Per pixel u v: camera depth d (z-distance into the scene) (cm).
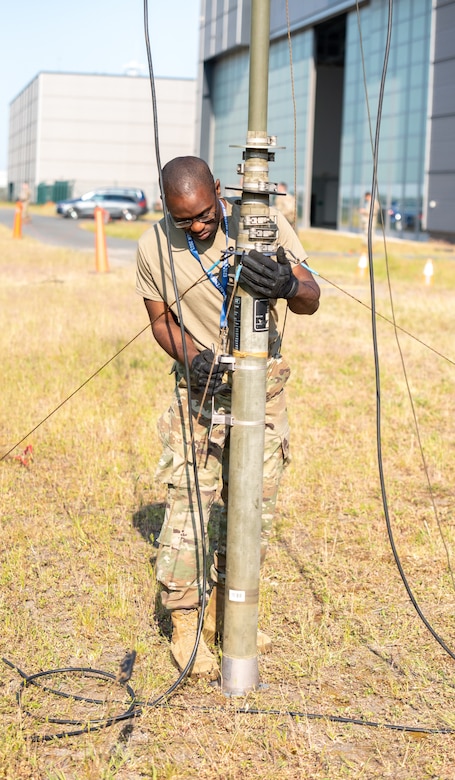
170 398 845
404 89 3884
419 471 656
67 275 1953
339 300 1645
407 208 3884
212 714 345
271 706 352
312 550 510
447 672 383
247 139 319
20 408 789
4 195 10512
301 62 4775
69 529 533
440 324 1352
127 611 426
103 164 8244
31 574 470
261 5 310
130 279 1878
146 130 8212
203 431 367
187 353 356
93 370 959
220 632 403
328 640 407
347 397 876
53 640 404
